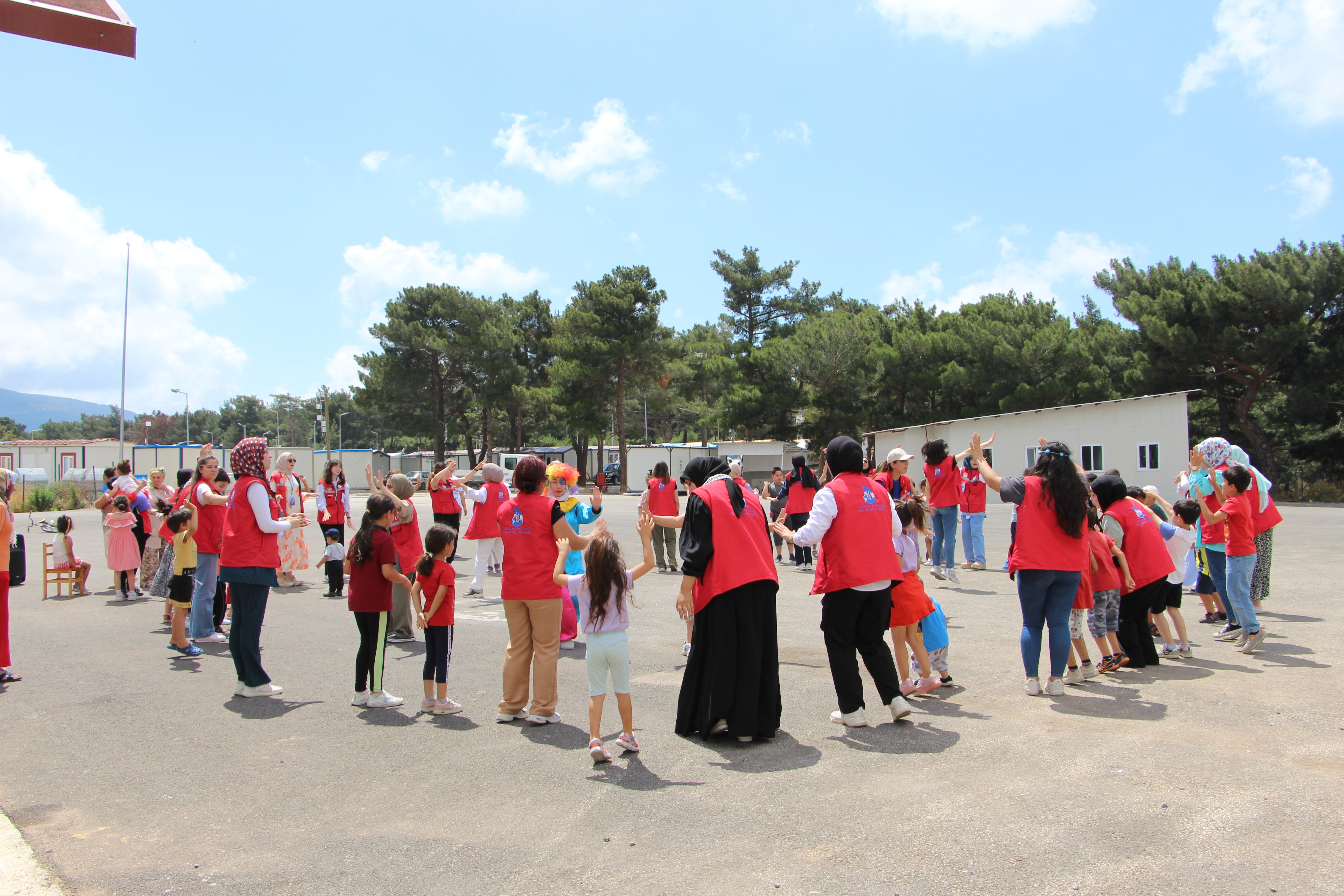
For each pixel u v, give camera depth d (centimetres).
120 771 447
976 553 1254
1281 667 629
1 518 648
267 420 14462
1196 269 3572
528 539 530
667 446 4731
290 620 920
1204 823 352
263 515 597
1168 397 2966
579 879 316
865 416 4456
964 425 3416
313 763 459
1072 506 551
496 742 495
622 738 467
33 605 1062
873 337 4638
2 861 335
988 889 299
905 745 469
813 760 447
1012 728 496
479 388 5394
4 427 15588
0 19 318
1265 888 296
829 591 507
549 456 5762
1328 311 3278
